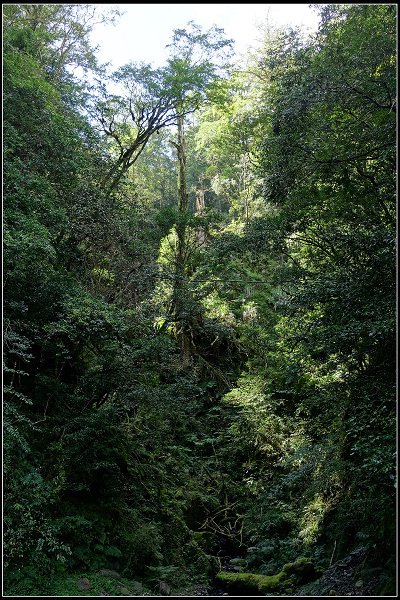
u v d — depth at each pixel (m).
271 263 11.86
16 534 5.45
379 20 7.04
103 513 7.31
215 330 14.01
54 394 7.43
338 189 8.41
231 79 13.38
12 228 6.47
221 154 18.00
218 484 11.33
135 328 8.97
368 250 6.21
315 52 8.09
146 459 9.48
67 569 6.12
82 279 9.26
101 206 9.23
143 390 7.79
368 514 6.36
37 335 7.37
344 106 7.19
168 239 13.64
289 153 7.97
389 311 5.56
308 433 10.48
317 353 7.35
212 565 8.84
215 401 13.92
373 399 6.08
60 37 11.81
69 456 6.82
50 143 8.23
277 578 7.25
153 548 7.55
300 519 8.62
